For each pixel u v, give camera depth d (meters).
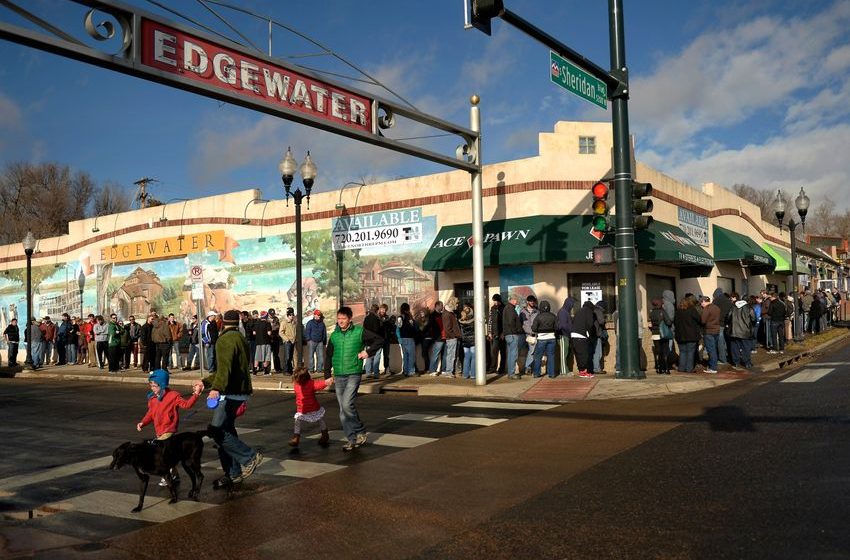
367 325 17.38
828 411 9.60
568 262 17.66
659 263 19.42
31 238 25.72
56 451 9.88
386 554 5.13
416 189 19.69
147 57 9.03
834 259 47.81
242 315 20.97
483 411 11.86
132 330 23.80
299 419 9.40
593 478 6.89
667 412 10.71
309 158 18.08
